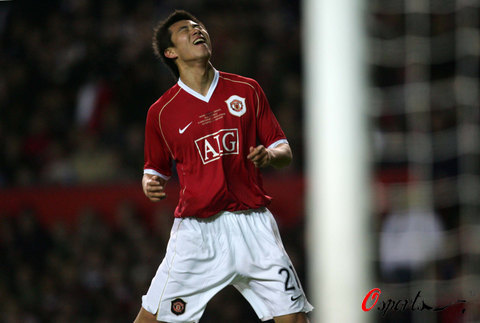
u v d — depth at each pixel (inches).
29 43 1584.6
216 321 1095.6
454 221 1095.0
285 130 1325.0
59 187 1268.5
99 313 1187.9
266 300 506.0
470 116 1203.9
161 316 510.9
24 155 1413.6
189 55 506.6
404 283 1010.7
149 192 497.7
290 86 1401.3
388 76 1270.9
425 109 1215.6
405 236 1044.5
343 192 508.1
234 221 507.2
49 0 1620.3
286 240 1129.4
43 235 1261.1
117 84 1457.9
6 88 1526.8
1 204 1284.4
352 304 495.2
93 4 1599.4
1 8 1640.0
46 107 1477.6
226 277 503.5
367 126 519.2
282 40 1480.1
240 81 518.9
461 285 1007.6
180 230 515.5
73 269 1222.9
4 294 1241.4
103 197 1250.0
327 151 513.7
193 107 508.4
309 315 885.8
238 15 1530.5
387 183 1114.1
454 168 1146.0
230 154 504.4
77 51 1525.6
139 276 1184.8
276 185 1168.8
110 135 1390.3
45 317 1210.0
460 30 1301.7
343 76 519.5
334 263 502.9
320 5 528.4
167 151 531.8
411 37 1296.8
